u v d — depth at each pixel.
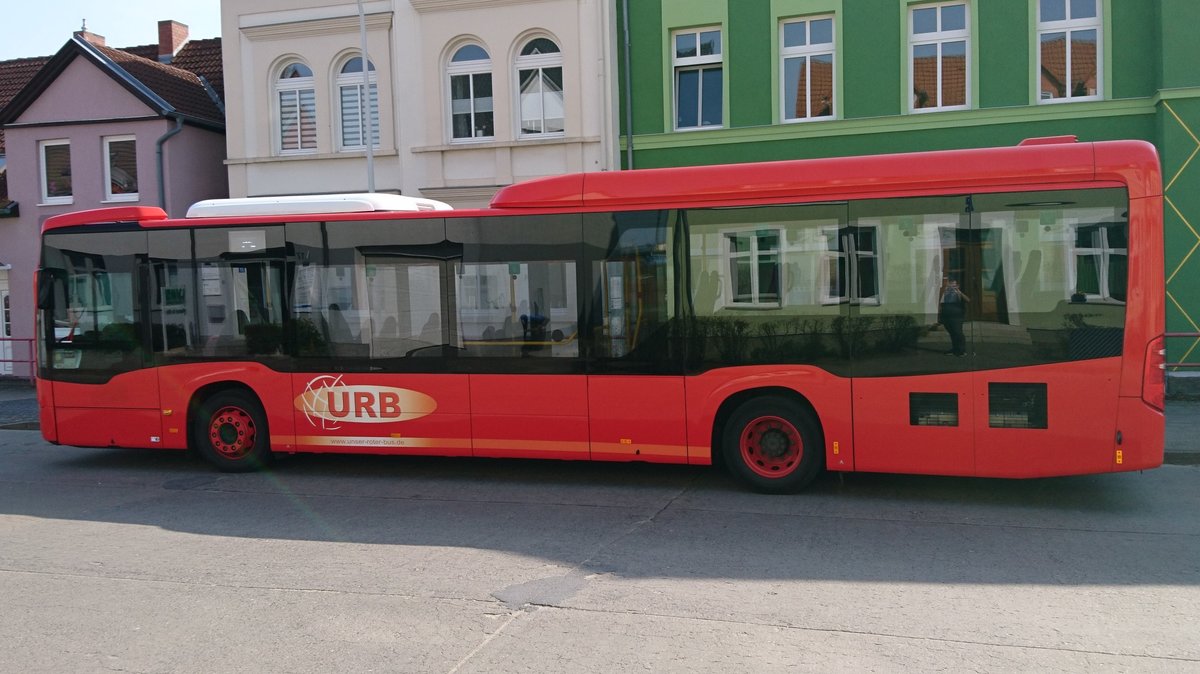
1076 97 16.19
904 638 5.04
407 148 19.19
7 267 22.61
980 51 16.38
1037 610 5.48
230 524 8.12
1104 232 7.86
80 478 10.68
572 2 18.12
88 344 10.95
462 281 9.65
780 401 8.77
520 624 5.33
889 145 16.86
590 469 10.47
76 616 5.63
